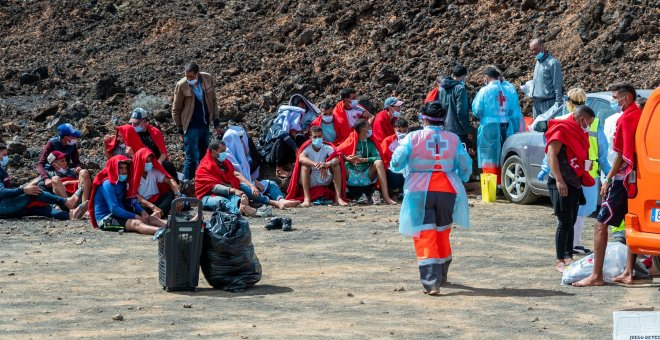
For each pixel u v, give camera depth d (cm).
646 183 1577
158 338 1319
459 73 2758
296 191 2594
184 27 3881
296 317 1448
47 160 2531
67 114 3188
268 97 3291
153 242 2092
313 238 2106
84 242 2088
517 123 2670
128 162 2228
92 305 1534
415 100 3209
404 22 3619
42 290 1648
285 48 3647
